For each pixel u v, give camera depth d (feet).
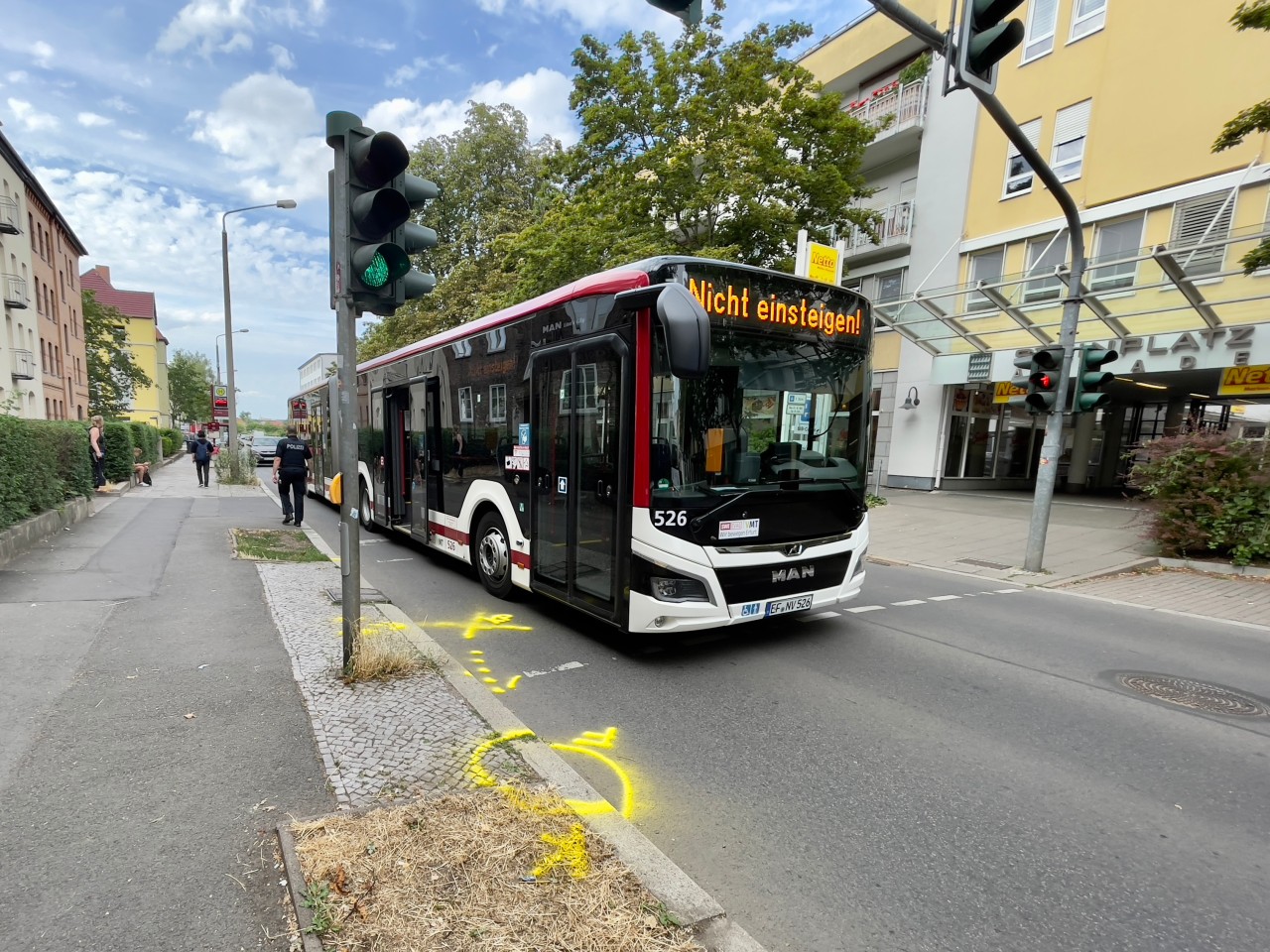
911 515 48.34
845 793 11.24
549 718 14.02
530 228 59.00
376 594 23.24
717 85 51.67
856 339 19.12
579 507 18.52
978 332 54.19
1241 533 30.58
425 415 29.17
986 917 8.30
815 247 39.73
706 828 10.11
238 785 10.22
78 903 7.70
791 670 17.19
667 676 16.55
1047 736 13.67
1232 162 44.27
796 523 17.79
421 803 9.66
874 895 8.67
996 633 21.21
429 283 13.99
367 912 7.41
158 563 25.99
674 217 54.34
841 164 54.65
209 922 7.45
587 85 55.21
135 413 237.86
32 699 13.24
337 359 13.96
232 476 67.21
